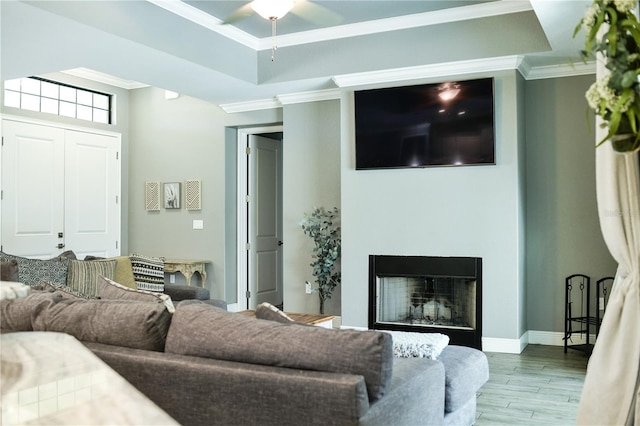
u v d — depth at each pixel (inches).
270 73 247.3
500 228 212.8
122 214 316.8
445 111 218.4
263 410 80.4
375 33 227.6
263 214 313.3
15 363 67.0
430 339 120.7
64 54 198.4
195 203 301.4
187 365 85.7
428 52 219.1
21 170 263.6
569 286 221.8
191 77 233.8
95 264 202.8
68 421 48.8
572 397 159.6
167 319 97.2
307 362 81.9
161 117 311.9
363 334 81.4
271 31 235.3
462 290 221.8
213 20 217.9
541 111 227.3
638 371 98.2
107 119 312.0
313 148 262.2
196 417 85.3
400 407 86.0
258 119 284.8
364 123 232.4
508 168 211.8
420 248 224.8
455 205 219.3
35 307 106.6
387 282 232.2
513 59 208.4
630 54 79.6
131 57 203.6
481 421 140.6
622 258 101.3
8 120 257.8
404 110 225.1
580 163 222.1
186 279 286.0
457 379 111.2
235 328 88.8
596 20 82.5
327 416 76.4
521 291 217.3
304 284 265.1
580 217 222.1
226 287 294.7
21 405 52.6
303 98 263.3
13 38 180.7
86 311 101.6
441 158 219.5
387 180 230.7
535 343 228.4
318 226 249.9
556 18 171.0
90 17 170.7
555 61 216.7
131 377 90.0
